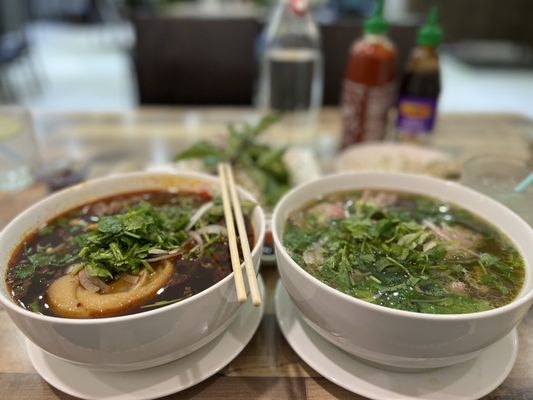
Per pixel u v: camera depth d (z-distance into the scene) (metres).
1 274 0.32
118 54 3.15
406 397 0.28
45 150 0.69
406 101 0.64
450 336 0.25
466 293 0.30
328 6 3.05
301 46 0.79
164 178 0.45
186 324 0.27
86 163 0.61
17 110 0.62
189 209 0.42
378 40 0.63
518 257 0.34
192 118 0.83
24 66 2.63
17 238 0.36
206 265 0.34
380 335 0.26
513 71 2.61
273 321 0.36
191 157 0.58
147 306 0.30
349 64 0.65
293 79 0.78
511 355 0.32
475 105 2.08
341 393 0.30
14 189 0.57
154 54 1.08
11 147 0.58
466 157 0.67
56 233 0.38
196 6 2.48
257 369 0.32
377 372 0.30
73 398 0.29
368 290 0.30
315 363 0.31
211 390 0.30
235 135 0.61
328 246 0.35
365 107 0.65
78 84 2.51
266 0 2.36
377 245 0.35
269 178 0.54
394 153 0.62
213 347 0.32
